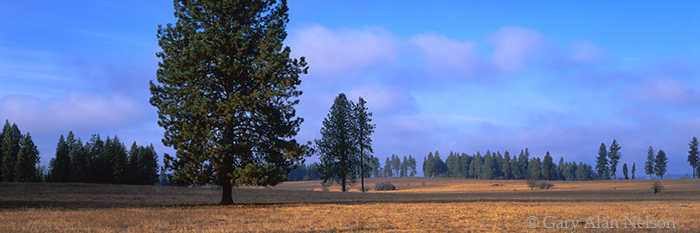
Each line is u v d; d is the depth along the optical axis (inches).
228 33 1215.6
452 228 666.2
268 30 1245.1
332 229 660.1
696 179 4842.5
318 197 1830.7
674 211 927.7
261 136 1280.8
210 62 1223.5
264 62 1229.7
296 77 1267.2
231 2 1242.0
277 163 1257.4
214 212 957.8
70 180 3533.5
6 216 863.7
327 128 2586.1
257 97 1186.6
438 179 7839.6
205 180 1175.6
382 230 650.8
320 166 2605.8
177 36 1245.7
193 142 1163.9
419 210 1003.9
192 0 1256.2
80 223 742.5
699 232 606.5
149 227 690.2
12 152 3609.7
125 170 3814.0
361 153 2623.0
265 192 2106.3
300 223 736.3
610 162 7249.0
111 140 3969.0
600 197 1770.4
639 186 3777.1
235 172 1181.7
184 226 703.7
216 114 1184.8
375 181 7165.4
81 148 3919.8
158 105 1208.2
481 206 1155.9
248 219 810.2
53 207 1182.3
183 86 1208.2
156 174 4192.9
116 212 951.0
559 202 1385.3
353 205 1222.3
